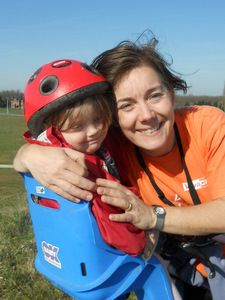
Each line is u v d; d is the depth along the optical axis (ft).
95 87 2.05
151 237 2.00
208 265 2.27
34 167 1.83
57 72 2.05
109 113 2.16
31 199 2.05
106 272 1.80
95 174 1.94
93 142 2.18
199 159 2.27
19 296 3.27
